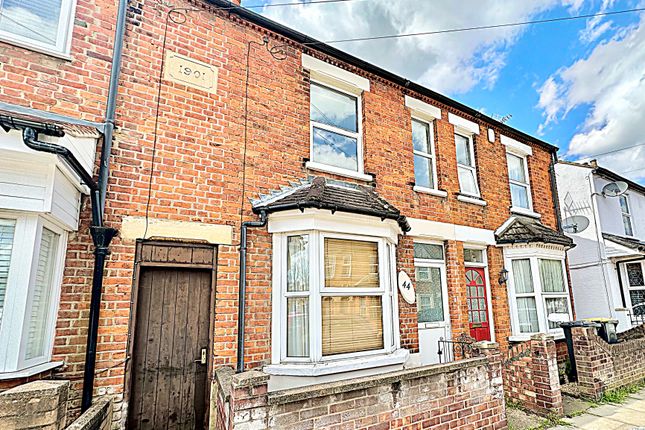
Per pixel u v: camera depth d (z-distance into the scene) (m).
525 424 5.56
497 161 9.52
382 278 5.86
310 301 5.13
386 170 7.21
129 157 4.62
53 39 4.43
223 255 5.04
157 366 4.51
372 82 7.46
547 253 8.77
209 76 5.44
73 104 4.34
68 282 4.04
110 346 4.12
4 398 2.58
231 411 3.24
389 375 4.11
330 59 6.91
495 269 8.58
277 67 6.18
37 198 3.38
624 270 11.67
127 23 4.92
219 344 4.75
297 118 6.22
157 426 4.39
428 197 7.75
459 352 7.26
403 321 6.59
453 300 7.57
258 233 5.36
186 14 5.43
